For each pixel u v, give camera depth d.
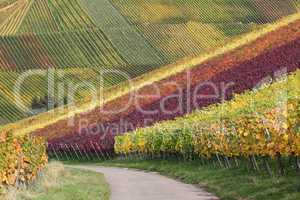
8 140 33.59
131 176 48.00
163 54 147.88
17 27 161.88
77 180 41.06
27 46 151.50
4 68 141.88
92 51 148.00
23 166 34.09
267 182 30.08
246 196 28.56
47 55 147.50
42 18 165.12
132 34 155.12
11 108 125.50
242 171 38.09
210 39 155.88
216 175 39.31
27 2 175.62
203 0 174.00
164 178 45.25
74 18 162.38
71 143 89.75
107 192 33.16
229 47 117.81
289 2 173.50
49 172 41.81
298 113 31.14
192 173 44.03
